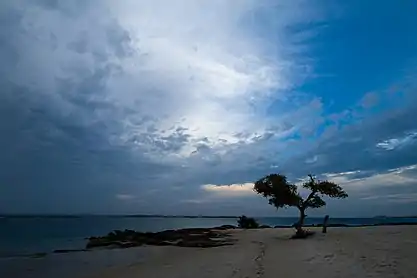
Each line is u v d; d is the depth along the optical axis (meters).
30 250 38.41
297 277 15.33
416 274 14.64
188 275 17.72
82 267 24.44
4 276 21.86
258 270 17.55
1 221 134.88
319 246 26.02
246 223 73.50
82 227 101.50
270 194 37.28
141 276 18.69
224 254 26.14
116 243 43.25
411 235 30.11
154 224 134.75
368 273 15.17
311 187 36.50
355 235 32.31
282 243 31.06
